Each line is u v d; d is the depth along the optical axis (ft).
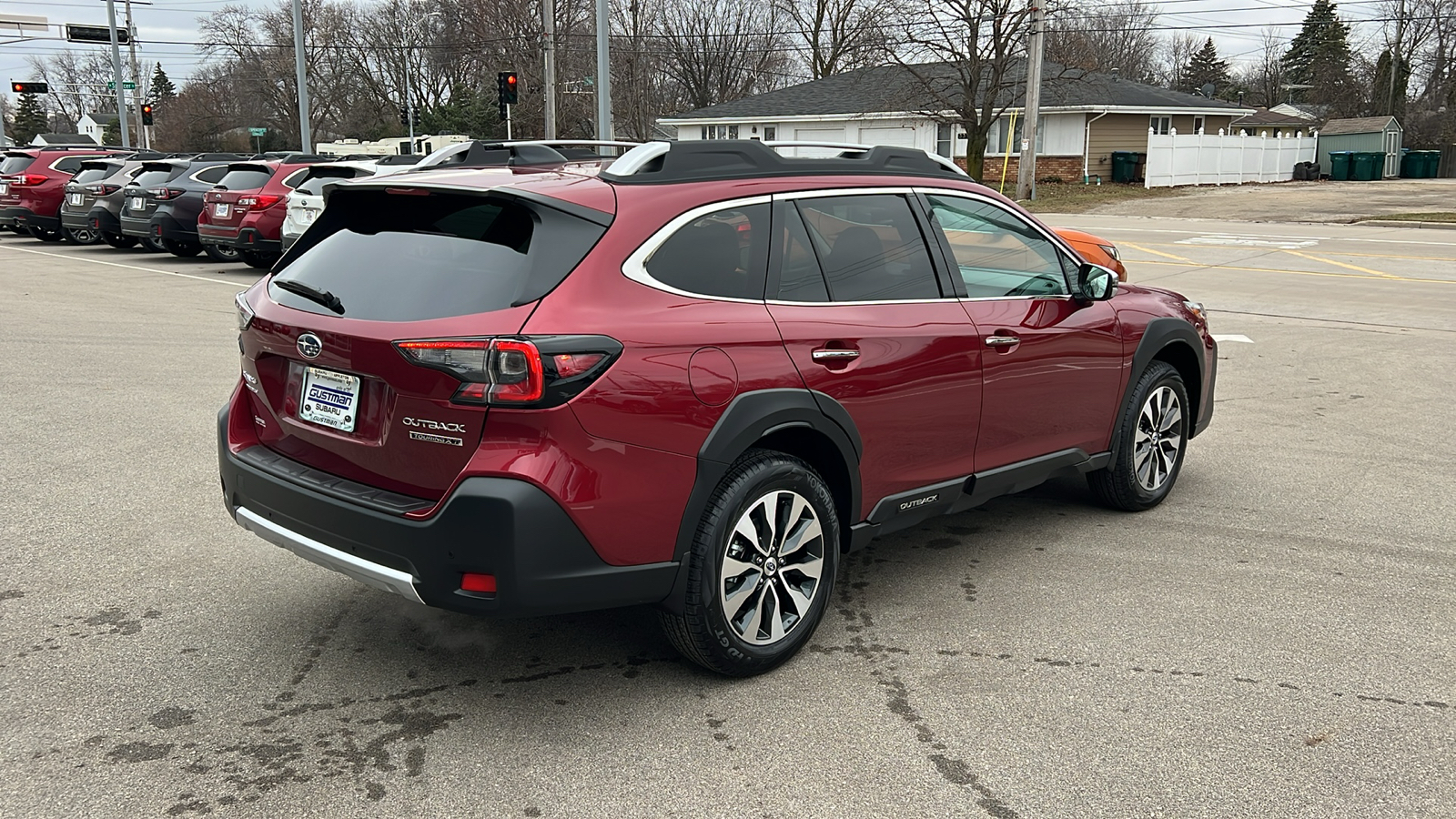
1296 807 9.44
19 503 17.42
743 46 211.82
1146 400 16.97
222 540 15.94
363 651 12.43
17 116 375.86
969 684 11.70
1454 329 36.91
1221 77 326.85
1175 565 15.33
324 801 9.44
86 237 69.97
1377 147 155.12
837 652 12.48
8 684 11.48
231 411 12.34
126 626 12.98
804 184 12.40
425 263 10.71
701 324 10.78
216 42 273.95
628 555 10.36
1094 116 125.39
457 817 9.23
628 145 14.90
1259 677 11.90
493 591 9.81
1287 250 65.41
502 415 9.65
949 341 13.17
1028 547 16.08
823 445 12.20
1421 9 226.99
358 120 267.59
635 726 10.77
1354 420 24.20
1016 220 15.01
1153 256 62.49
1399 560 15.53
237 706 11.10
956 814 9.32
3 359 29.55
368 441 10.60
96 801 9.39
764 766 10.05
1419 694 11.53
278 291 11.73
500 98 91.81
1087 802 9.51
